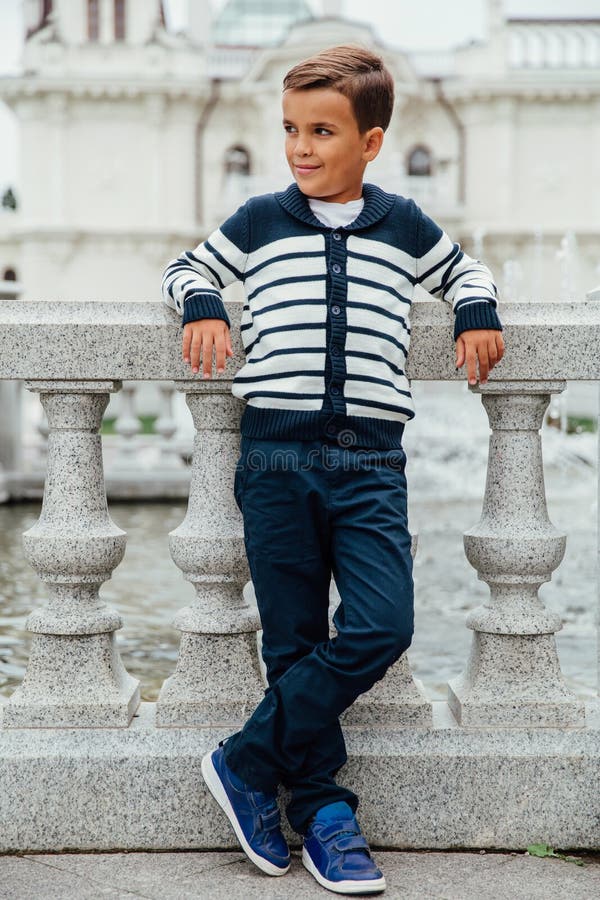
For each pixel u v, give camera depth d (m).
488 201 31.03
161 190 30.91
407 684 1.99
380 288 1.76
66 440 1.98
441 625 4.21
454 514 7.54
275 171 29.92
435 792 1.93
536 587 2.02
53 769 1.90
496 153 30.83
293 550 1.76
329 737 1.79
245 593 4.13
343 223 1.79
